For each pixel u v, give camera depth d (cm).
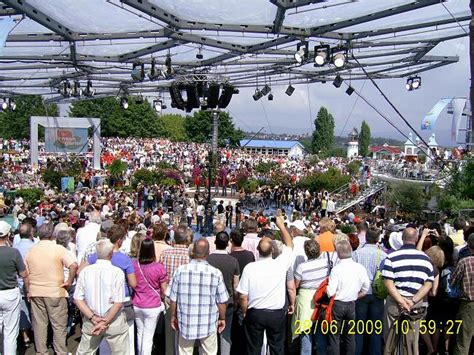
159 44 1666
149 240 572
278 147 9319
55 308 591
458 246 753
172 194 2919
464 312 568
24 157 4641
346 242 571
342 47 1528
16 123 7531
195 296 502
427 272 546
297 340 621
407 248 557
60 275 594
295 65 2105
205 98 2139
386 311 582
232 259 573
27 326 662
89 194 2692
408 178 2992
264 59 2042
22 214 1609
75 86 2592
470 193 1758
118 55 1822
